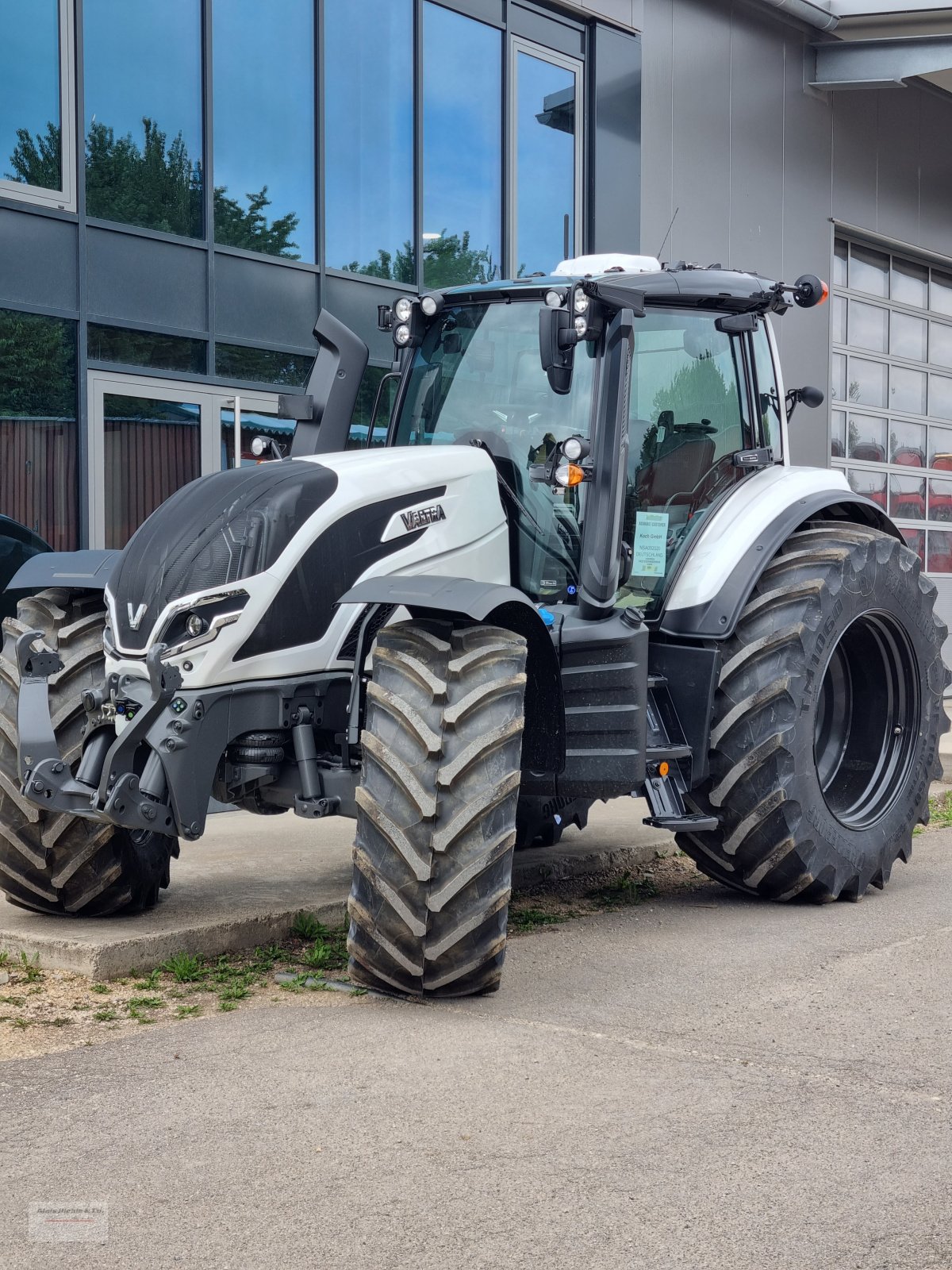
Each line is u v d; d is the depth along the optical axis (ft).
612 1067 11.07
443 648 12.82
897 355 44.70
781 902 17.57
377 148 28.63
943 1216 8.44
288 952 15.10
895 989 13.41
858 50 38.60
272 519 13.51
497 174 31.30
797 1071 11.03
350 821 22.70
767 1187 8.80
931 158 44.34
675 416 16.97
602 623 15.21
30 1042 11.93
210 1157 9.25
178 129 25.14
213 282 25.53
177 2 25.02
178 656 13.08
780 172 38.47
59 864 14.88
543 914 16.96
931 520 46.50
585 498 15.38
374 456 14.85
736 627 16.79
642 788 15.79
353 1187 8.80
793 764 16.47
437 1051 11.44
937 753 19.10
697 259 35.99
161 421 24.84
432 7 29.68
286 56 26.86
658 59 34.60
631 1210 8.48
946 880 19.21
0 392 22.66
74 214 23.44
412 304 16.81
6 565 22.77
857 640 18.94
